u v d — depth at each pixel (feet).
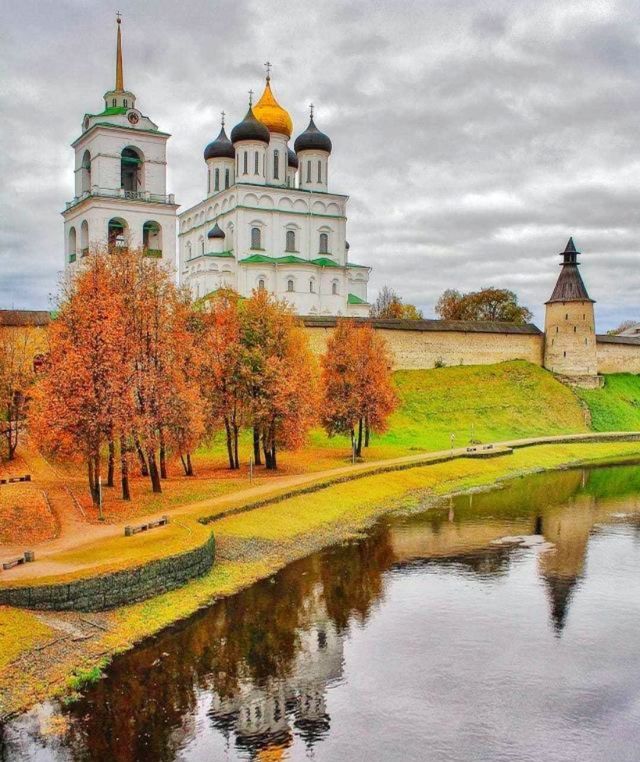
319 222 331.16
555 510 150.20
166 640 79.10
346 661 74.84
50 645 73.36
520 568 107.24
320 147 334.85
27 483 137.28
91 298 126.93
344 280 324.60
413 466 187.93
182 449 143.54
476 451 215.51
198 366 155.12
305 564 108.47
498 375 304.09
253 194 319.06
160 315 135.13
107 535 103.76
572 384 319.47
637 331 531.50
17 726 61.31
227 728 61.87
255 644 78.54
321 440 227.40
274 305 178.60
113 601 84.28
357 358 197.88
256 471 170.71
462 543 121.90
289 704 65.98
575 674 72.90
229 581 98.32
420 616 87.51
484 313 419.33
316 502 141.90
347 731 62.03
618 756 59.26
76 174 251.80
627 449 248.52
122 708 64.49
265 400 164.76
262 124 323.98
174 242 244.83
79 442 117.70
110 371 117.19
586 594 95.91
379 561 110.42
